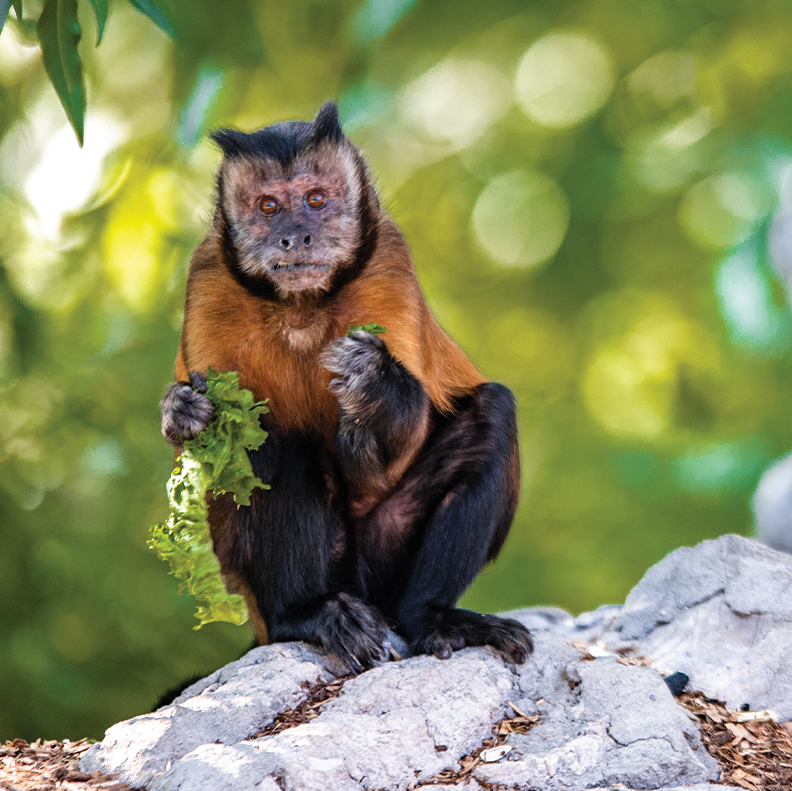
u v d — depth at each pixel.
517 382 22.89
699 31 21.31
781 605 8.38
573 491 21.42
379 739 6.63
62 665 15.59
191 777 6.17
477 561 8.38
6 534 16.08
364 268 8.59
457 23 21.17
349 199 8.66
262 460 8.32
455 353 9.16
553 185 22.30
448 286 23.50
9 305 15.99
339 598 8.07
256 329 8.55
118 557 16.11
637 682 7.09
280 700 7.13
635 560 19.58
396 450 7.99
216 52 17.41
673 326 22.66
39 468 16.56
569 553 20.55
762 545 9.05
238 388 8.12
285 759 6.30
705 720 7.59
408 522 8.71
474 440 8.57
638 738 6.64
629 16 21.66
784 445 18.98
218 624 16.30
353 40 18.33
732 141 20.17
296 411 8.70
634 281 22.25
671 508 19.77
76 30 7.69
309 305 8.50
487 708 7.09
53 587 16.08
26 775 6.80
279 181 8.59
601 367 23.48
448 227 23.94
